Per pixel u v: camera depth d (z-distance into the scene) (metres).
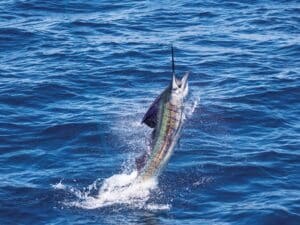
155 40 44.28
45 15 48.97
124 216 25.86
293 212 25.77
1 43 43.69
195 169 28.73
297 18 47.84
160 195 26.88
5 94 36.12
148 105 35.34
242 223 25.27
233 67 39.91
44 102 35.59
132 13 49.31
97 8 50.47
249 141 31.31
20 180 28.28
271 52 42.09
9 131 32.28
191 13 49.28
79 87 37.34
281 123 33.09
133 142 31.38
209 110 34.22
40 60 41.06
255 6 50.38
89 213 26.12
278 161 29.39
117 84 37.88
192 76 38.81
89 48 42.91
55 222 25.66
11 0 51.22
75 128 32.53
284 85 37.00
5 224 25.61
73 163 29.61
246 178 28.22
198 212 26.00
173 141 23.25
